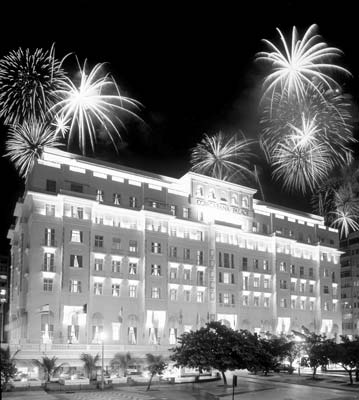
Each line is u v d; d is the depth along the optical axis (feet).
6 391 209.36
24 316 276.62
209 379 258.98
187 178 354.33
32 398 188.85
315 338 294.66
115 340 292.20
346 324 533.14
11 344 243.60
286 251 400.47
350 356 243.40
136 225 317.83
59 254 279.69
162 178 342.85
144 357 280.72
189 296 332.60
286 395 202.90
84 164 304.30
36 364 235.20
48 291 272.92
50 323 270.05
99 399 188.14
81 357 249.14
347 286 540.52
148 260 312.91
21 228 312.91
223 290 348.38
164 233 323.78
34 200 279.90
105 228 301.84
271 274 384.47
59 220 283.59
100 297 290.97
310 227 433.07
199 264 342.03
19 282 305.12
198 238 347.97
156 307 309.83
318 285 420.77
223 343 217.77
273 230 398.21
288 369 315.58
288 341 320.50
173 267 328.49
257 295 372.38
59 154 296.92
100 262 296.30
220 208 363.35
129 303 302.04
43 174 288.92
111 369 263.49
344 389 225.56
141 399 188.55
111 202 311.47
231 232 362.33
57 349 253.44
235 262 360.89
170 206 337.31
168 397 196.85
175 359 221.46
